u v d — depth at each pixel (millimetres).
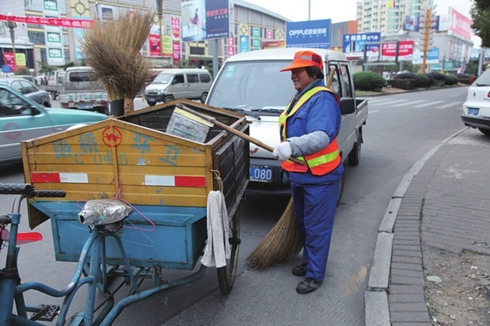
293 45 21938
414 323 2643
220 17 17016
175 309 3004
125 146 2371
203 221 2684
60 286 3363
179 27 44062
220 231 2318
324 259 3225
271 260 3609
